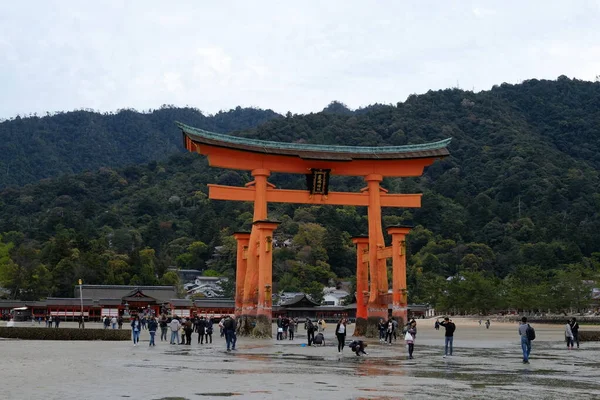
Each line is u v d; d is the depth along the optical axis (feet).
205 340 185.37
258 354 134.92
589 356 134.72
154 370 98.43
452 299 506.89
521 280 540.52
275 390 75.56
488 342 196.34
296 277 639.35
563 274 468.34
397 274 202.90
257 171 204.85
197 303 458.50
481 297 495.82
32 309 431.43
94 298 454.81
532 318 464.65
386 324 190.90
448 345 144.66
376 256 210.59
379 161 214.28
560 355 137.90
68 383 81.51
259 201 204.74
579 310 498.28
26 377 88.07
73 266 529.04
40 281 502.79
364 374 94.79
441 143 215.10
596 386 82.23
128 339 204.95
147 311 397.80
